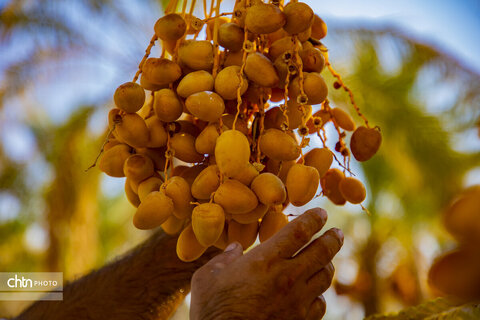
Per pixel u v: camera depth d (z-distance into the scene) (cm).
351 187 67
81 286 89
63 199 264
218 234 56
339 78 68
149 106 65
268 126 63
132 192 65
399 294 363
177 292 86
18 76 283
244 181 57
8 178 322
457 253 39
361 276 361
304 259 57
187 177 61
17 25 276
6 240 402
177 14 62
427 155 234
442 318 62
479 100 234
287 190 60
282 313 56
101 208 411
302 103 58
